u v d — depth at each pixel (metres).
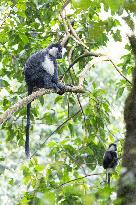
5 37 11.44
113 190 5.22
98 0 3.92
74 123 11.34
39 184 9.03
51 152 9.91
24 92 11.13
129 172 5.21
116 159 9.44
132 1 3.98
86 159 10.25
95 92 11.00
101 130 10.86
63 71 11.19
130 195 5.27
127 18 6.41
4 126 11.45
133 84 6.18
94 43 11.31
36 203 7.65
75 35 10.36
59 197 7.57
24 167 9.62
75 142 10.52
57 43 10.52
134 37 6.53
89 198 5.26
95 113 10.96
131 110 5.96
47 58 10.19
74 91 9.39
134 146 5.62
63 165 9.50
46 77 9.96
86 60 11.50
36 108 11.56
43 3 11.39
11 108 6.88
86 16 11.32
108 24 10.08
